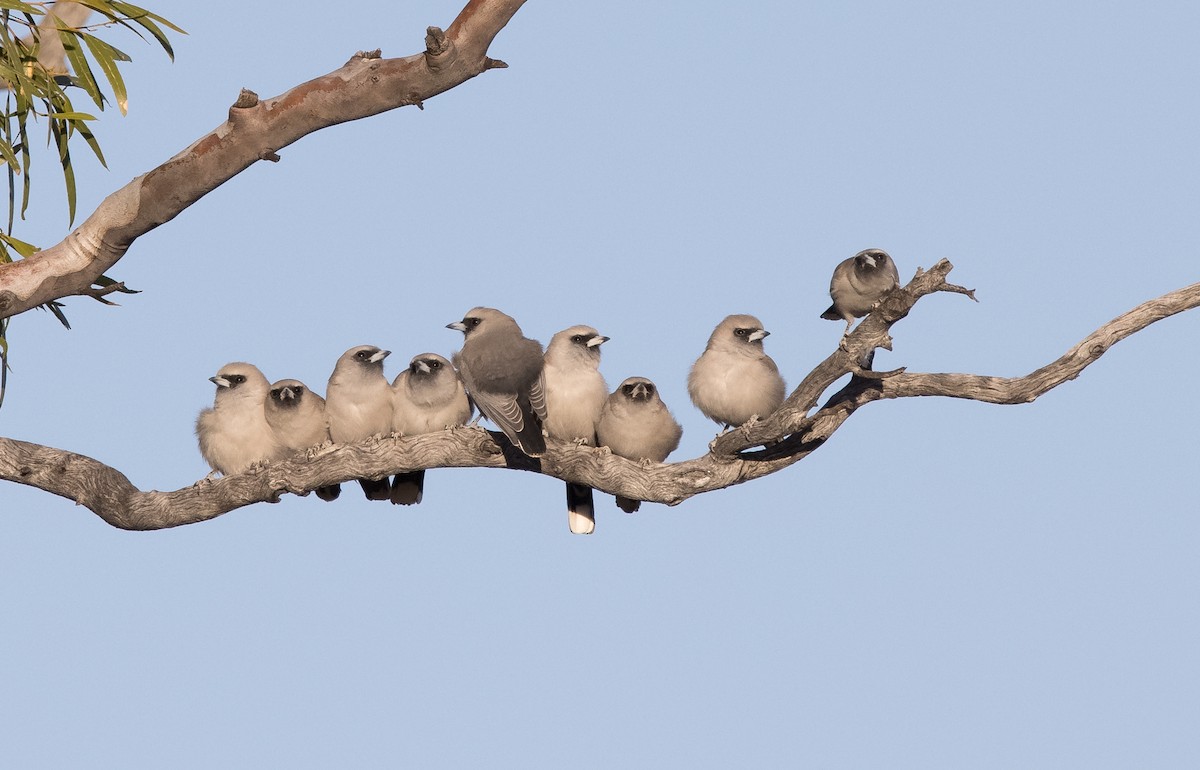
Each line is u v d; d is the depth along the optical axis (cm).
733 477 1402
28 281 1421
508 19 1299
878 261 1432
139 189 1402
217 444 1482
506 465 1432
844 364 1253
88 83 1559
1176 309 1273
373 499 1509
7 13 1512
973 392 1326
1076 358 1288
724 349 1422
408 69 1314
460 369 1407
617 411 1437
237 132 1359
